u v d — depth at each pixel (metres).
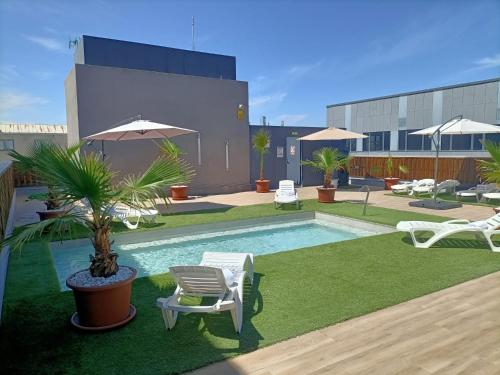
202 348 3.52
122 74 13.76
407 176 19.48
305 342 3.62
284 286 5.15
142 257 7.65
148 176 4.20
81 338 3.74
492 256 6.47
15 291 5.09
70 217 3.84
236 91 16.45
